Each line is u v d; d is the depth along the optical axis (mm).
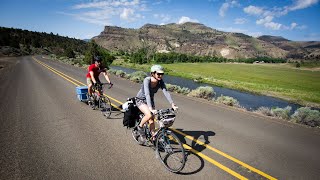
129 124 5770
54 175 4445
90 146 5840
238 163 5156
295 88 41031
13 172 4523
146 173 4590
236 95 30750
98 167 4785
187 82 42469
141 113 5707
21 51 125375
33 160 5043
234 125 8055
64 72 26812
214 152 5668
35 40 167250
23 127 7199
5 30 197125
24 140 6160
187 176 4531
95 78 9148
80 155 5328
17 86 15609
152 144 5980
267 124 8375
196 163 5070
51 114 8750
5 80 18859
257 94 32375
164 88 5125
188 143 6172
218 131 7305
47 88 14891
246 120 8805
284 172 4844
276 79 57938
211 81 44625
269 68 120375
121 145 5926
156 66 4859
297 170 4941
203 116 9180
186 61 159875
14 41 136625
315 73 95188
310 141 6715
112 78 22562
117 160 5109
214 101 13258
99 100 8953
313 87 43469
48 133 6719
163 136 4832
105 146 5852
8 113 8773
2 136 6410
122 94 13430
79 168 4734
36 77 21234
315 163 5297
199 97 14453
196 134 6938
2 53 99625
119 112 9250
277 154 5715
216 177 4535
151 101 5238
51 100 11234
